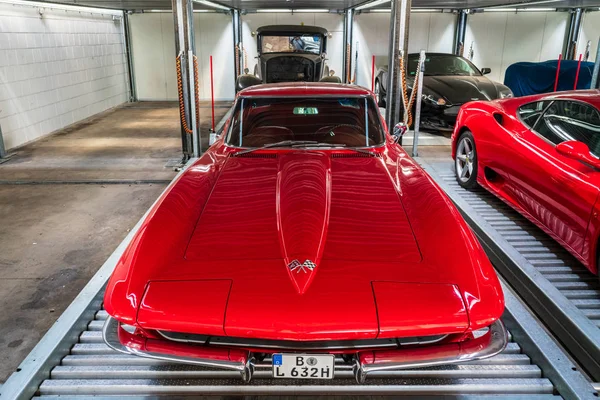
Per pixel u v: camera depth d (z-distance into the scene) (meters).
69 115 10.71
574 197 3.12
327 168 2.90
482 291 1.90
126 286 1.94
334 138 3.37
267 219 2.31
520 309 2.80
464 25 13.83
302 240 2.10
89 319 2.92
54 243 4.38
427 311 1.81
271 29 9.87
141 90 14.57
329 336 1.77
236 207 2.43
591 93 3.57
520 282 3.29
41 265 3.95
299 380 2.35
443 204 2.45
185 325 1.82
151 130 9.98
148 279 1.96
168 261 2.04
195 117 6.85
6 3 8.38
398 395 2.31
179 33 6.50
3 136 8.27
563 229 3.32
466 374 2.41
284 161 3.01
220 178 2.80
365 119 3.48
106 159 7.52
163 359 1.95
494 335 2.00
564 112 3.60
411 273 1.95
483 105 4.71
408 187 2.66
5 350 2.84
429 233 2.19
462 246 2.10
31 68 9.16
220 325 1.80
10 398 2.18
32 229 4.72
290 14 13.85
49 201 5.55
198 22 13.70
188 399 2.30
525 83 10.05
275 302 1.83
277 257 2.04
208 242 2.14
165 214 2.38
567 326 2.76
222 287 1.90
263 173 2.86
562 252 3.64
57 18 10.20
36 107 9.31
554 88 9.02
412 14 13.97
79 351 2.64
